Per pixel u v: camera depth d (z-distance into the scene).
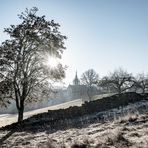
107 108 34.00
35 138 20.34
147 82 86.88
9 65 36.38
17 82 37.12
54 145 13.61
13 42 37.16
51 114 34.84
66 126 26.89
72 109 34.88
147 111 22.72
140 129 13.98
